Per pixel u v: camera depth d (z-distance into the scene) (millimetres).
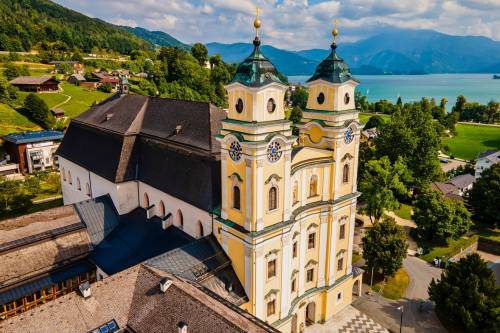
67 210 59844
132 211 62750
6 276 48062
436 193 83562
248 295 46000
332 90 51406
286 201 45969
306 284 55438
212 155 51594
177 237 54594
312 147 54875
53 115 158875
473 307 52250
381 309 61219
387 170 84438
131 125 64250
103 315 38312
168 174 56250
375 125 199125
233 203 45469
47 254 52500
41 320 36062
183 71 188500
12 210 95062
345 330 56438
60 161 79500
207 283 45125
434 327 57062
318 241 55031
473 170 136125
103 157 65438
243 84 40000
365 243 66562
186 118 59125
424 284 68375
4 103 159375
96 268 54406
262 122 41250
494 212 88438
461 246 80688
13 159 128375
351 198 56188
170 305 38094
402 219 96125
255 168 41312
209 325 34906
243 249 45156
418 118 102750
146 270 42906
